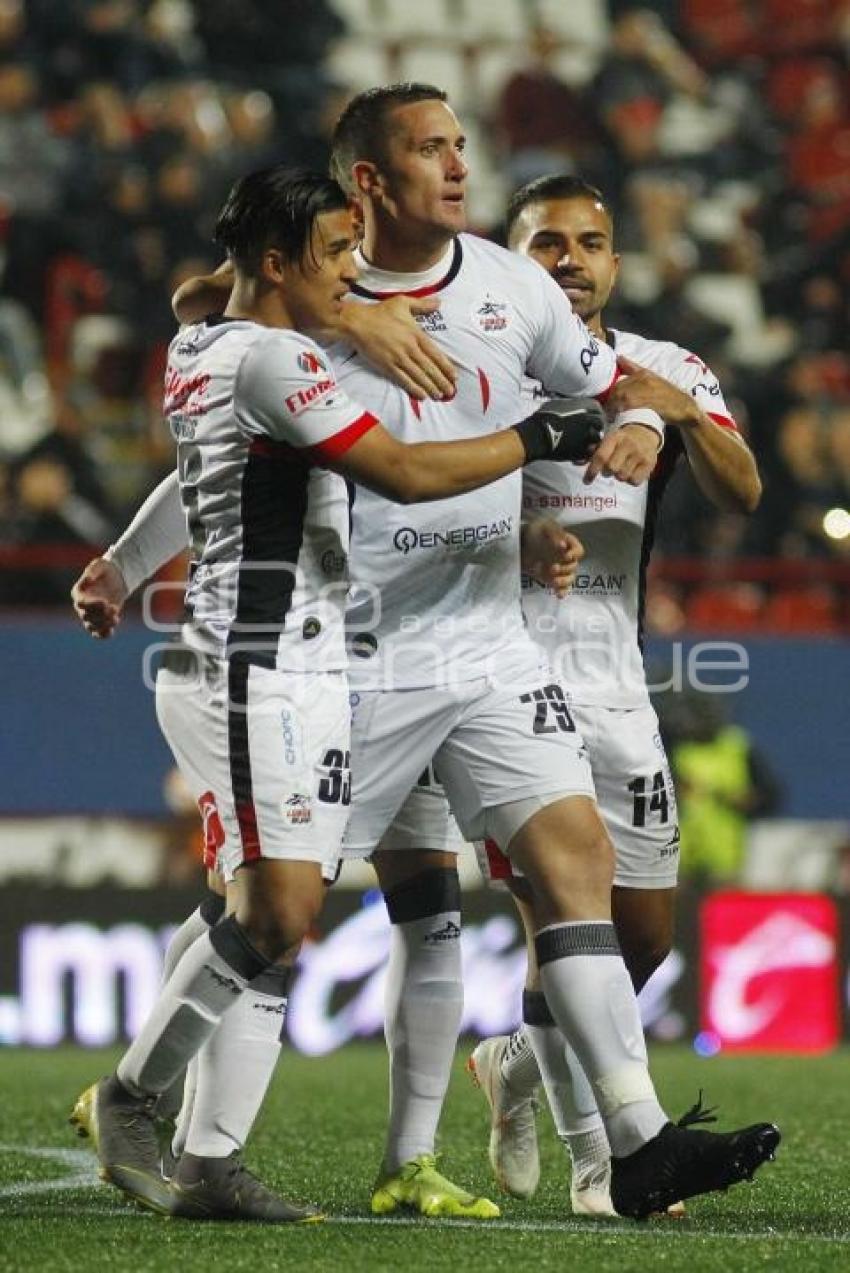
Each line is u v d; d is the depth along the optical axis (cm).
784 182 5709
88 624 1875
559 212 1927
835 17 5950
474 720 1692
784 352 5053
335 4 5981
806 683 4069
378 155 1708
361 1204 1784
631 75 5609
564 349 1761
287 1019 3578
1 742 3903
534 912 1753
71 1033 3603
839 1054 3578
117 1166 1639
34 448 4216
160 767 3941
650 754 1889
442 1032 1758
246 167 4903
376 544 1692
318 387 1574
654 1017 3659
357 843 1709
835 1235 1587
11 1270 1380
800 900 3694
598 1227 1627
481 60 5956
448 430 1709
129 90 5100
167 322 4694
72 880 4294
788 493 4616
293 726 1588
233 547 1606
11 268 4716
